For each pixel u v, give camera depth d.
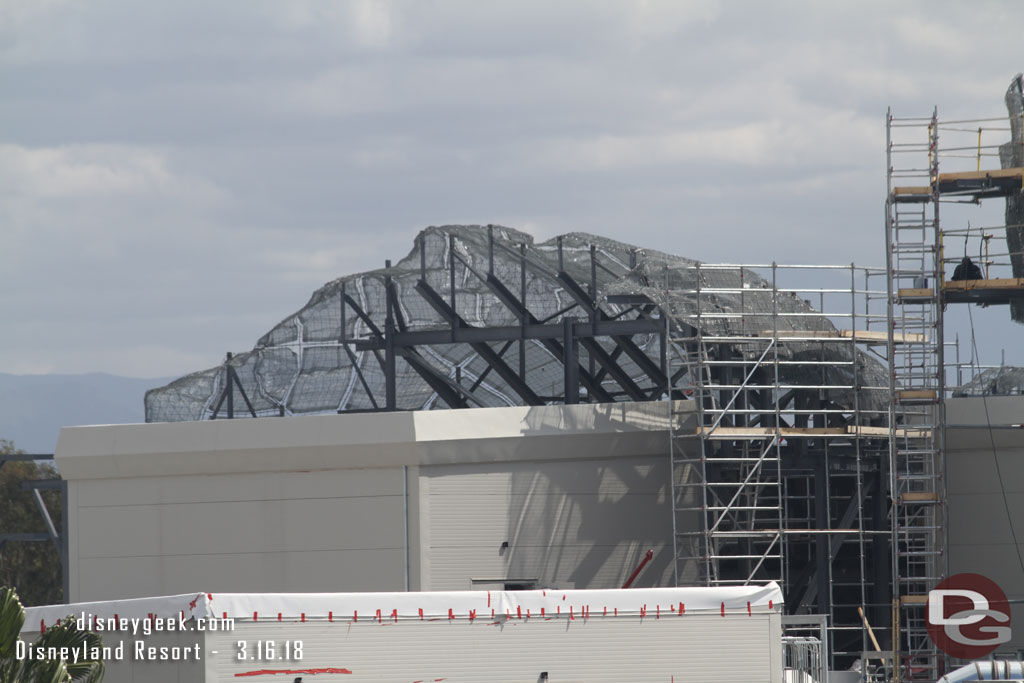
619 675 165.88
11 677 129.88
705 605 167.62
